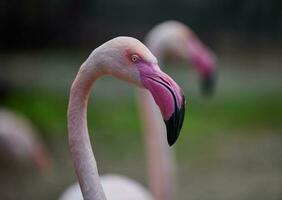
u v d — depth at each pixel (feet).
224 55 67.05
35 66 55.72
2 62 57.57
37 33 66.18
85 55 63.52
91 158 7.85
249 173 29.55
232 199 25.90
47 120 36.35
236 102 43.96
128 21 69.15
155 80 7.57
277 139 35.29
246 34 70.23
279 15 69.67
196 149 33.68
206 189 27.32
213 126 38.06
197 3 69.77
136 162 31.12
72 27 67.41
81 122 7.85
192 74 53.88
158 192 14.70
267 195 26.43
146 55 7.72
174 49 15.98
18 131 22.43
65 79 49.60
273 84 50.55
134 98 44.86
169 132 7.41
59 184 27.96
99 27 68.18
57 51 65.41
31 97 40.68
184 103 7.48
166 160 14.82
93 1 67.77
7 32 65.26
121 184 13.93
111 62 7.72
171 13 69.67
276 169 29.89
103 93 46.11
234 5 69.92
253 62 62.69
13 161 22.76
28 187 27.37
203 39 69.72
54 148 32.45
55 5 66.85
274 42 69.92
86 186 7.76
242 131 37.32
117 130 36.52
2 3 64.39
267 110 41.96
